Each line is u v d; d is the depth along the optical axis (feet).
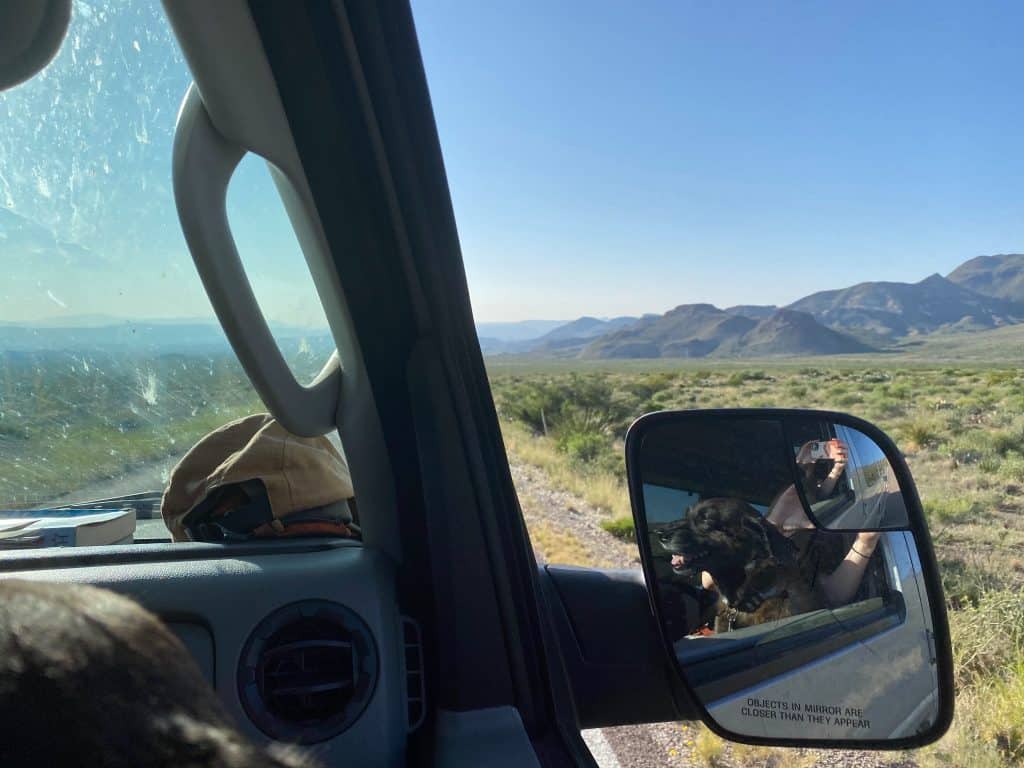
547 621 2.04
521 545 1.95
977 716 5.05
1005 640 6.18
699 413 2.34
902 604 2.37
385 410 1.98
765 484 2.33
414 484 2.00
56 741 0.65
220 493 2.06
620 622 2.23
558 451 25.43
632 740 5.00
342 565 1.81
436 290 1.80
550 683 1.92
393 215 1.71
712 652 2.20
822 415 2.41
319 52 1.54
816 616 2.28
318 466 2.14
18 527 1.90
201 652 1.64
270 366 1.69
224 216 1.61
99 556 1.76
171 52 1.50
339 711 1.68
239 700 1.63
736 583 2.25
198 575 1.69
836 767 4.58
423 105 1.61
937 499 13.88
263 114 1.55
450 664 1.81
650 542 2.23
